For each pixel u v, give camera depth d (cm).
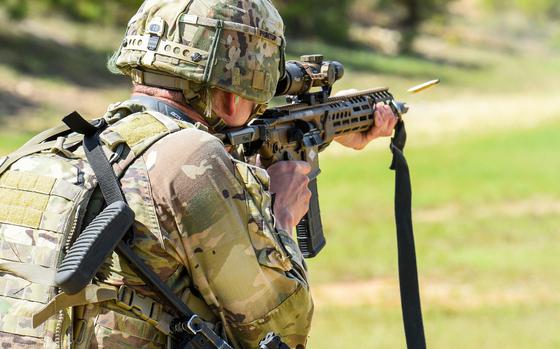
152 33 593
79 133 580
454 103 8919
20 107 5328
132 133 573
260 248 574
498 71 12581
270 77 620
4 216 562
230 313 578
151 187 559
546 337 2053
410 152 5956
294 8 10638
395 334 2081
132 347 557
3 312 551
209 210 560
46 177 565
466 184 4744
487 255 3112
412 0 14000
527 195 4412
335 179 4847
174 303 562
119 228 533
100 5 7812
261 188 578
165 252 559
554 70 13588
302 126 745
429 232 3534
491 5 19562
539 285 2688
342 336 2058
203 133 575
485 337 2041
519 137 6669
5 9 6556
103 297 544
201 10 588
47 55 6425
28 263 548
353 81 9112
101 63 6731
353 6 13762
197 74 586
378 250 3209
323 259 3047
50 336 543
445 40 14625
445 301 2477
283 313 588
